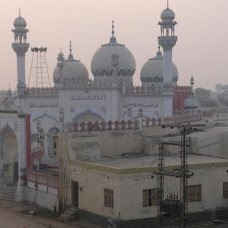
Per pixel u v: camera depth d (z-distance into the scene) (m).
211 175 29.44
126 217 27.33
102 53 53.75
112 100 49.38
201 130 36.03
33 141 49.75
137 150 34.09
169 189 27.81
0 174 41.19
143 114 49.81
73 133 32.12
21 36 53.59
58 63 55.19
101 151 32.81
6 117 39.16
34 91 51.69
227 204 29.95
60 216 31.08
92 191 29.38
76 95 49.59
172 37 49.34
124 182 27.28
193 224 28.67
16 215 32.34
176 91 61.12
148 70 57.28
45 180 34.19
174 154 33.44
